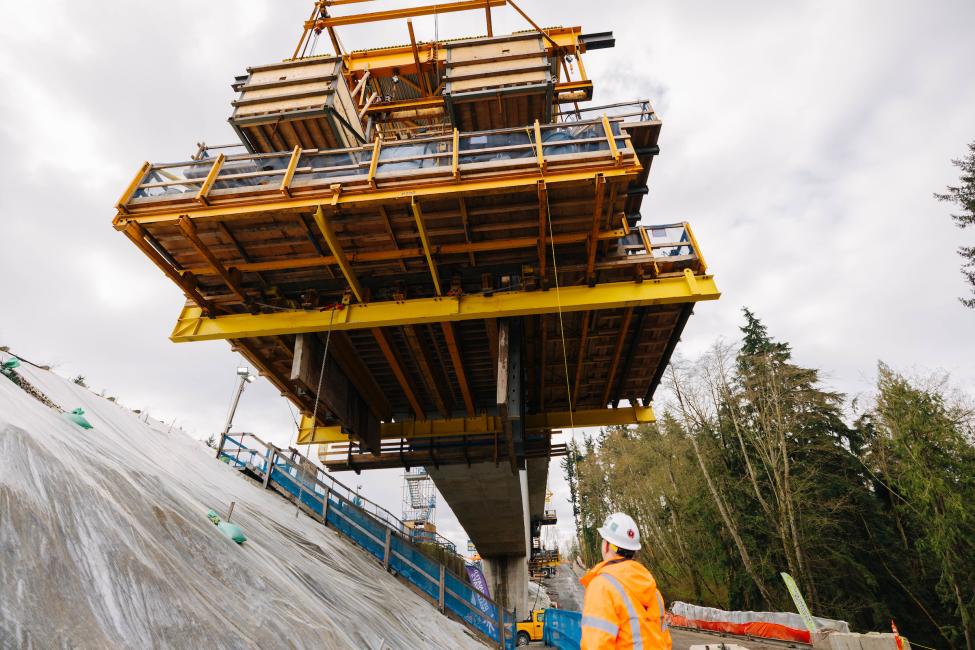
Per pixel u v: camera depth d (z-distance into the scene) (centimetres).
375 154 1004
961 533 1939
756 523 2669
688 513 3294
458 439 1795
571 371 1567
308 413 1722
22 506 342
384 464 1806
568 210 1028
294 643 534
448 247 1108
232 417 1958
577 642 1709
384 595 1314
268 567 759
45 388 936
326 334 1316
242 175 1006
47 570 318
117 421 1126
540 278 1158
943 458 2075
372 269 1176
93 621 316
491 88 1290
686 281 1141
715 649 1194
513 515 2756
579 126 1022
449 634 1455
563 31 1591
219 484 1280
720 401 3117
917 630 2241
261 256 1134
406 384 1537
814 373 2952
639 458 4100
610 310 1270
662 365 1526
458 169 951
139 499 542
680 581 3791
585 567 5844
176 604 406
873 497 2573
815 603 2284
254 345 1371
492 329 1279
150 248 1062
